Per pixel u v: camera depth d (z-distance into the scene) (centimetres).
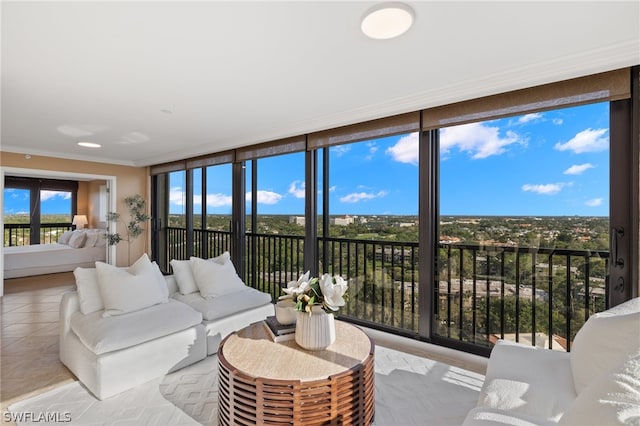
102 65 193
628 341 123
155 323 226
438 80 221
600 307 208
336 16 145
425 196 271
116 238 540
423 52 180
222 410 168
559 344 226
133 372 209
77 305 240
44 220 790
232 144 400
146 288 248
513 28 156
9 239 735
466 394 206
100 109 278
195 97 250
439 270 276
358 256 333
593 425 83
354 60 190
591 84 197
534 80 204
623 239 193
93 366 197
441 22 150
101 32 156
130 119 309
